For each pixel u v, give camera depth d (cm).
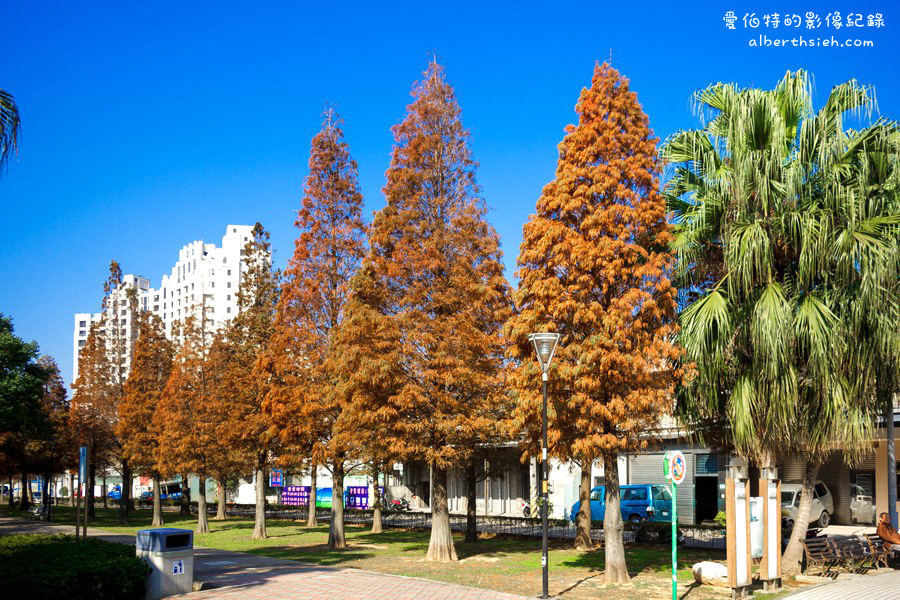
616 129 1758
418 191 2338
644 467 3794
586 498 2505
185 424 3869
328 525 4019
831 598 1438
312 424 2633
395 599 1462
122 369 5534
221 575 1822
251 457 3606
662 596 1538
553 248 1745
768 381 1670
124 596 1405
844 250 1606
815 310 1630
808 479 1808
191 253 17638
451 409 2175
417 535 3284
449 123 2416
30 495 8775
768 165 1694
